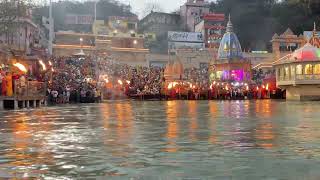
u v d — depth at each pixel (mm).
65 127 16078
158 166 7711
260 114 24578
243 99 71062
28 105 37625
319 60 56469
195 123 17922
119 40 102688
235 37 83188
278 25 135125
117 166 7727
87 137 12570
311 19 130125
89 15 126312
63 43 99562
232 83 77688
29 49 62812
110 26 112750
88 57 75500
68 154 9203
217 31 121125
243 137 12430
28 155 9062
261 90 74250
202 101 59875
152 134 13398
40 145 10734
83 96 53094
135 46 103500
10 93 35031
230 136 12719
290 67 58969
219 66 81938
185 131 14367
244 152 9406
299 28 130250
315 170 7207
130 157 8773
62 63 64875
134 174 6988
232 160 8320
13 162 8180
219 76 81688
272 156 8797
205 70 92812
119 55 99125
